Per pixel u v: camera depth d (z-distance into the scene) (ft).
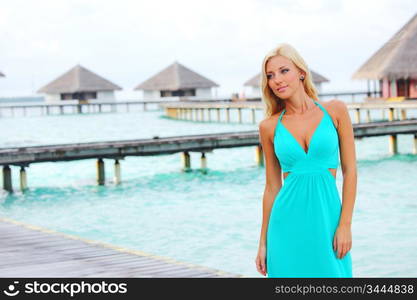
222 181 53.83
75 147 54.08
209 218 38.32
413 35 122.83
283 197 9.69
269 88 9.96
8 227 28.60
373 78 125.18
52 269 20.18
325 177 9.59
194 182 53.88
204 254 29.68
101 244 24.34
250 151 75.56
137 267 20.21
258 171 59.06
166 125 135.64
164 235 34.35
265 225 10.21
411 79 126.31
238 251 29.96
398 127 66.90
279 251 9.66
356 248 29.19
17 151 52.26
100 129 129.80
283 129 9.71
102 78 212.64
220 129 115.65
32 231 27.48
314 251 9.45
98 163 55.52
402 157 65.57
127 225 37.63
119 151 55.47
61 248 23.71
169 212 41.01
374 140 82.99
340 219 9.56
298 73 9.73
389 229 32.86
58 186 54.49
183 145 58.90
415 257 27.27
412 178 51.24
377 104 100.17
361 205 40.01
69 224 38.86
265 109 10.11
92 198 47.96
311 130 9.55
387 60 122.83
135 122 151.84
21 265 20.93
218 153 74.84
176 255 29.78
